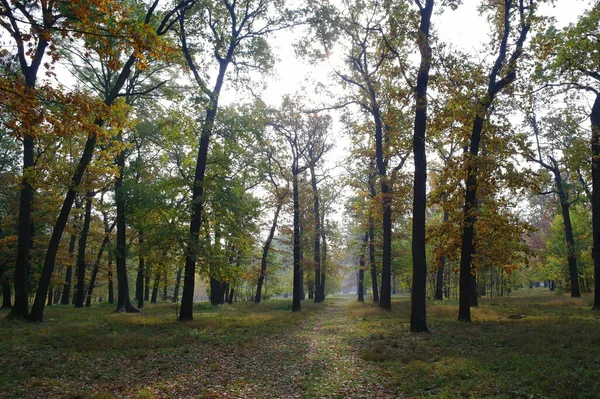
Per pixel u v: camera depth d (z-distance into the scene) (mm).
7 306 26141
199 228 18344
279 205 31125
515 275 41812
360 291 39844
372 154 25047
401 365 8648
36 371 8164
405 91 14781
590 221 35250
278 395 7098
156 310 26062
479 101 15211
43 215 24625
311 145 31391
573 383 6391
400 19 14430
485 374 7293
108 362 9250
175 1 16641
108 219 31219
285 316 21656
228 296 42344
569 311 18109
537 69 16969
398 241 37031
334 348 11258
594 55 16219
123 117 10227
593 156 18703
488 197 17281
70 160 20938
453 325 14641
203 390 7371
